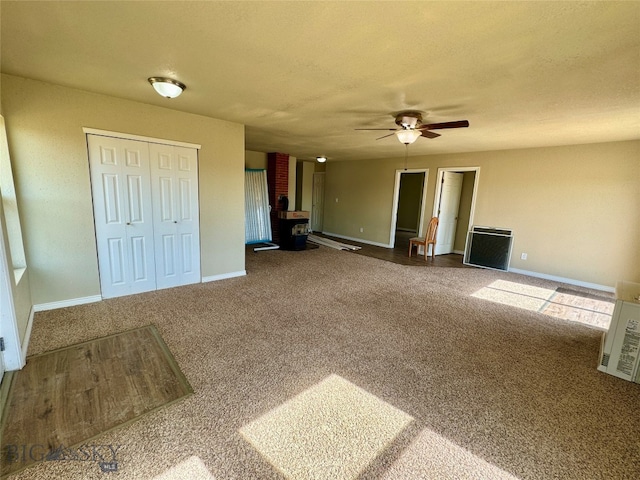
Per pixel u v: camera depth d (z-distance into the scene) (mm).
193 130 3793
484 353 2598
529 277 5098
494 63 2064
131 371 2174
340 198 8680
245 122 4117
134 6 1536
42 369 2156
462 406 1935
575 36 1684
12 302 2088
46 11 1590
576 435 1724
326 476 1432
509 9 1462
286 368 2281
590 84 2344
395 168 7234
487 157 5598
